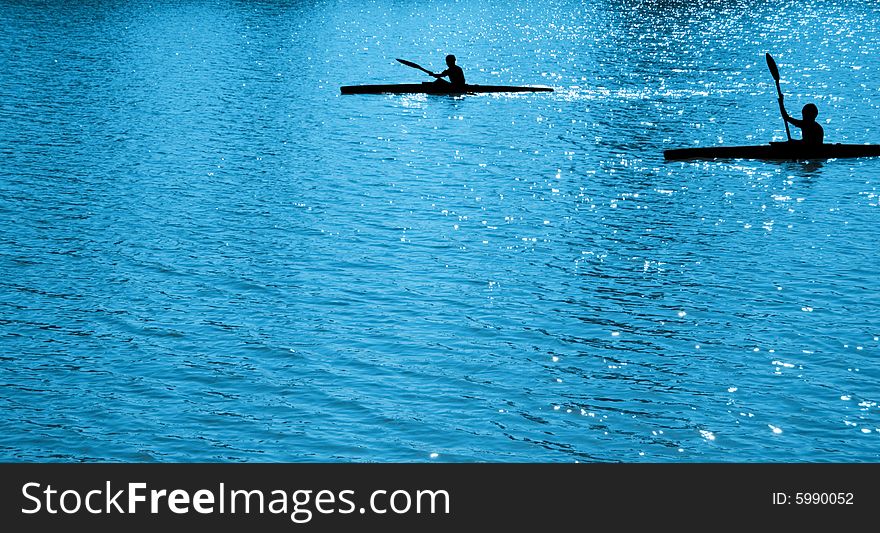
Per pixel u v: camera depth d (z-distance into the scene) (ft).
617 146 260.42
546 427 109.70
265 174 225.56
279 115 300.81
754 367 123.75
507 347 130.21
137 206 197.16
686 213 195.62
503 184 218.18
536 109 315.37
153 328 135.95
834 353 127.65
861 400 114.73
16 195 203.31
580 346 130.41
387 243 174.81
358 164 236.63
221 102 322.75
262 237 177.68
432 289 151.84
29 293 149.07
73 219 187.42
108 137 263.49
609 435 108.17
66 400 114.93
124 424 109.70
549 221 189.47
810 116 238.89
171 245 172.55
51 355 127.03
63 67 392.68
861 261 165.07
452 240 176.86
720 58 455.63
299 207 197.88
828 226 186.09
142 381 119.85
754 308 143.74
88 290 150.51
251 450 105.19
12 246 170.60
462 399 115.65
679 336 133.80
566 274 159.12
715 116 305.53
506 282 155.22
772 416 111.55
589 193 211.00
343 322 138.62
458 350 129.08
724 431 108.58
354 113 305.32
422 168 232.73
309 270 160.35
